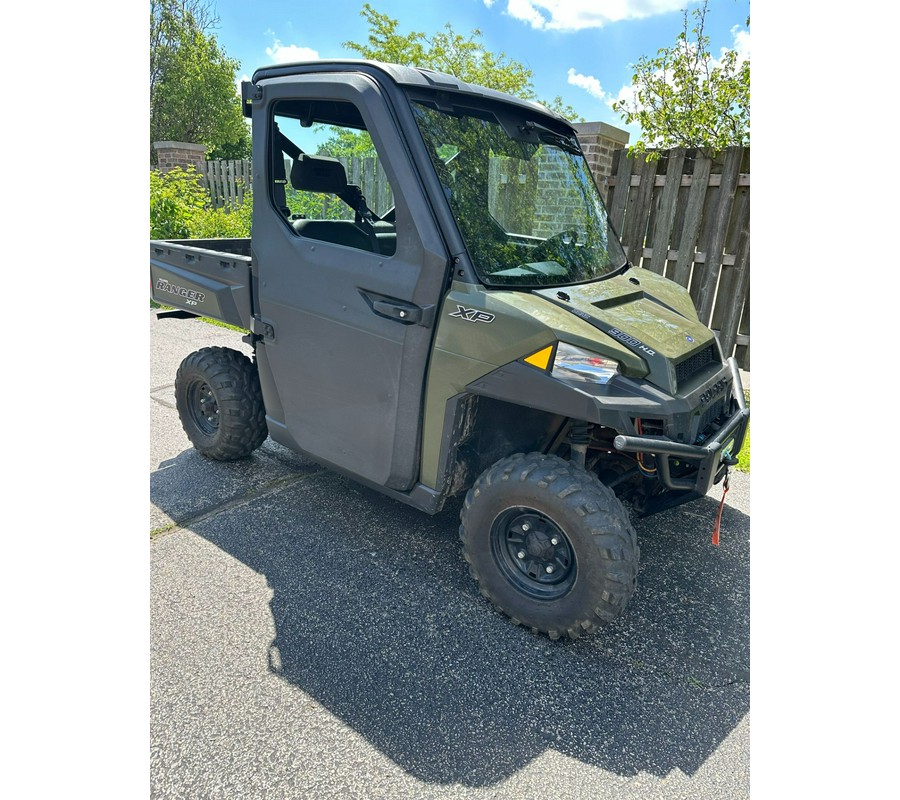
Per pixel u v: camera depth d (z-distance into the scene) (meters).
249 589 2.77
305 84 2.68
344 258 2.72
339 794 1.85
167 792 1.83
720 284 6.31
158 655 2.37
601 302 2.62
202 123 25.77
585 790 1.90
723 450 2.57
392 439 2.74
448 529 3.30
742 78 7.04
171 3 24.06
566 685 2.31
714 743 2.08
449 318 2.47
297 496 3.57
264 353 3.24
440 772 1.94
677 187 6.30
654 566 3.08
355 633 2.53
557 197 3.03
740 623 2.69
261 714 2.12
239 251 4.81
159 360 5.77
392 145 2.47
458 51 19.39
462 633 2.55
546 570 2.50
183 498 3.50
